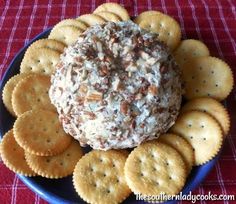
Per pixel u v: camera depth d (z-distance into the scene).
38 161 0.24
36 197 0.26
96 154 0.25
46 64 0.30
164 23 0.32
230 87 0.29
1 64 0.33
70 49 0.26
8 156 0.25
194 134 0.26
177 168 0.24
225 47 0.35
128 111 0.23
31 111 0.26
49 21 0.38
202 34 0.36
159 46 0.25
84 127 0.24
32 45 0.31
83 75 0.24
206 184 0.26
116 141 0.25
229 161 0.27
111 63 0.24
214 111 0.27
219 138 0.26
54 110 0.27
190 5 0.39
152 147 0.25
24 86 0.28
